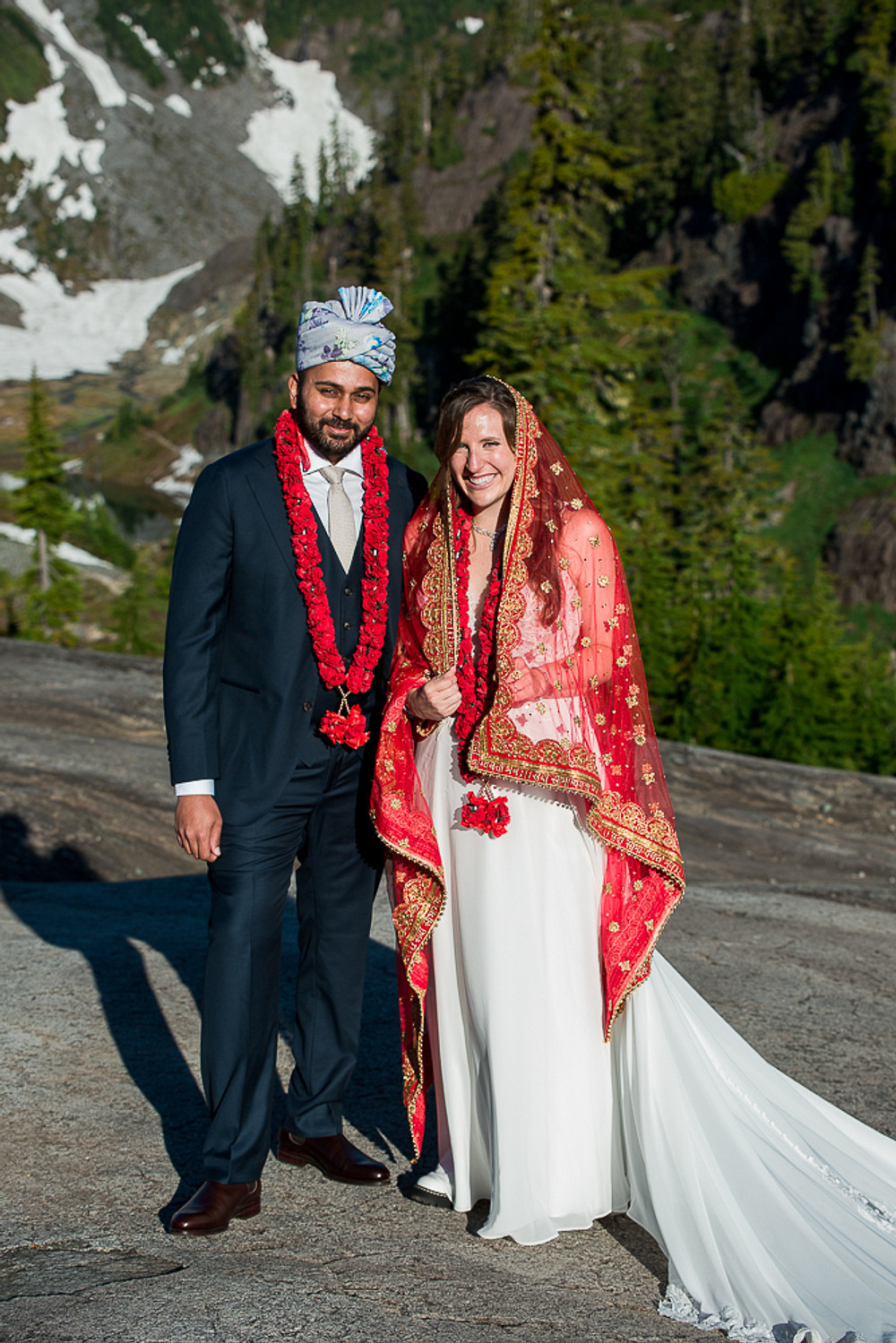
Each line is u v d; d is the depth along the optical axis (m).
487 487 2.95
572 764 2.81
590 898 2.87
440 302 99.31
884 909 7.29
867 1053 4.37
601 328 28.45
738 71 102.19
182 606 2.91
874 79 85.75
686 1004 2.93
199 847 2.84
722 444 62.91
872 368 74.12
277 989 2.95
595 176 28.28
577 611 2.92
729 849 10.88
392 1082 3.87
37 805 9.45
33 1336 2.23
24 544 70.75
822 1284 2.49
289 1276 2.55
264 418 124.50
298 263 127.94
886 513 69.19
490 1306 2.45
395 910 3.02
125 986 4.76
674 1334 2.39
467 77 152.88
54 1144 3.31
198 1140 3.37
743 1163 2.66
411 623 3.07
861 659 34.47
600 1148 2.82
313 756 2.97
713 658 32.03
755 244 92.00
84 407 149.25
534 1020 2.77
